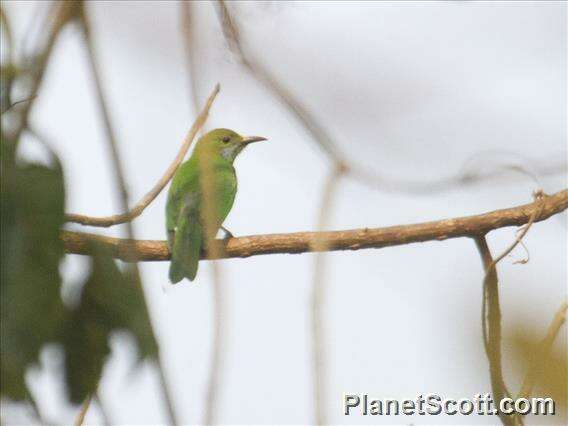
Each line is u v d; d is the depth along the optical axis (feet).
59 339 19.16
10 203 18.97
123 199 16.25
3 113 18.43
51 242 19.22
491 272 30.91
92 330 19.21
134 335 18.11
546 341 26.40
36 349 19.07
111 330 19.15
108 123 16.14
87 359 19.21
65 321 19.17
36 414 18.88
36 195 19.06
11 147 18.66
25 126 18.69
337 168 18.76
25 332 19.02
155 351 18.11
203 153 17.49
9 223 19.10
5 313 18.98
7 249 19.07
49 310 19.13
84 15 16.44
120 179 16.17
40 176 19.13
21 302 19.01
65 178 19.35
